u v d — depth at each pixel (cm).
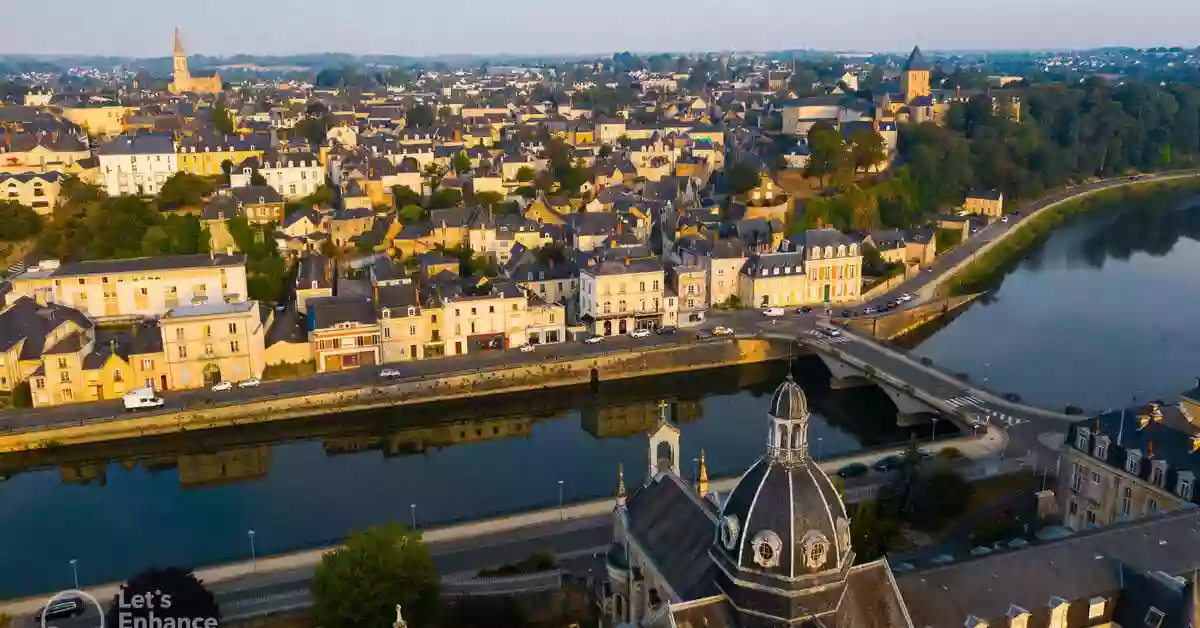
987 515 14062
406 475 18200
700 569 9000
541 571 12800
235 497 17262
